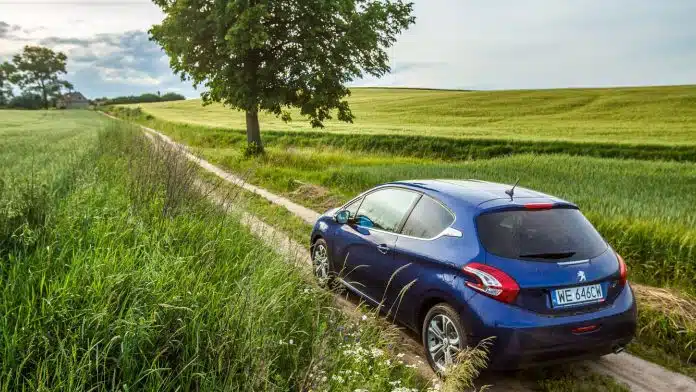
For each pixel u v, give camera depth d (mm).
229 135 40062
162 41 24781
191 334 3371
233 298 3799
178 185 6809
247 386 3070
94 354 3010
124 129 20156
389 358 4309
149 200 6898
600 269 4141
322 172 17562
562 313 3943
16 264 3824
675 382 4445
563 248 4168
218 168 21953
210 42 24469
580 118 53219
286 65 23859
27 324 2998
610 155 30531
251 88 24094
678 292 6086
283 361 3629
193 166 7777
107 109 123312
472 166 18250
